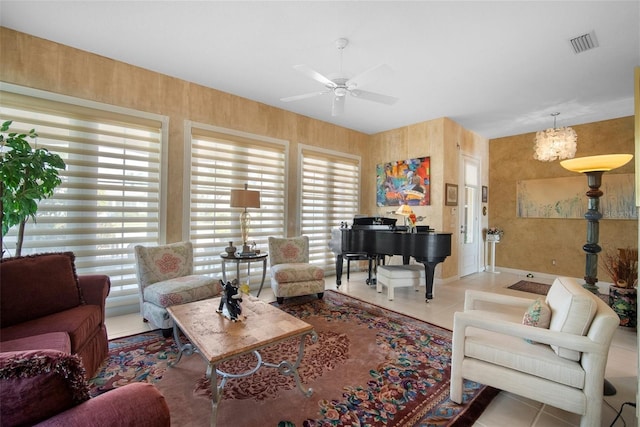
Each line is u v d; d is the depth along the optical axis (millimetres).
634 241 4430
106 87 3045
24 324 1766
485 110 4375
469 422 1616
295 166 4703
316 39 2660
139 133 3289
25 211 2344
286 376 2023
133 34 2641
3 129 2275
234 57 3016
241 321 1902
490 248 6074
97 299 2201
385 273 3900
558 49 2734
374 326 2930
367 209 5844
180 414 1630
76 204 2920
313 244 5047
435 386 1945
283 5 2223
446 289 4426
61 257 2160
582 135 4941
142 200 3271
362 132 5762
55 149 2795
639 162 1487
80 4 2252
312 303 3643
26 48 2654
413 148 5125
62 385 734
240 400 1759
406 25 2428
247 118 4113
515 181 5742
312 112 4660
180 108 3531
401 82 3461
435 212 4766
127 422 759
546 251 5352
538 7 2182
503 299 2193
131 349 2391
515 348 1665
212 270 3865
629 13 2221
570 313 1541
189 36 2658
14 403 675
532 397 1578
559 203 5195
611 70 3119
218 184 3877
